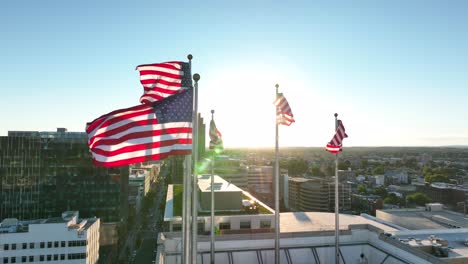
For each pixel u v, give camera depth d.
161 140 20.64
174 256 48.84
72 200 130.75
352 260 54.28
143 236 147.25
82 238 89.81
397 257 48.53
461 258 45.12
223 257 50.69
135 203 176.75
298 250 53.66
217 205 66.75
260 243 52.59
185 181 23.09
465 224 89.50
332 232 55.59
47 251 87.12
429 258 42.00
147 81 24.03
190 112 21.22
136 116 20.81
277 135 35.97
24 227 91.88
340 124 43.25
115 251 121.94
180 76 24.17
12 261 84.50
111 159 20.08
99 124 20.61
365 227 58.16
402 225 94.75
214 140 37.91
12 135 129.62
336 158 43.09
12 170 126.69
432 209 108.44
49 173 130.00
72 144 132.00
